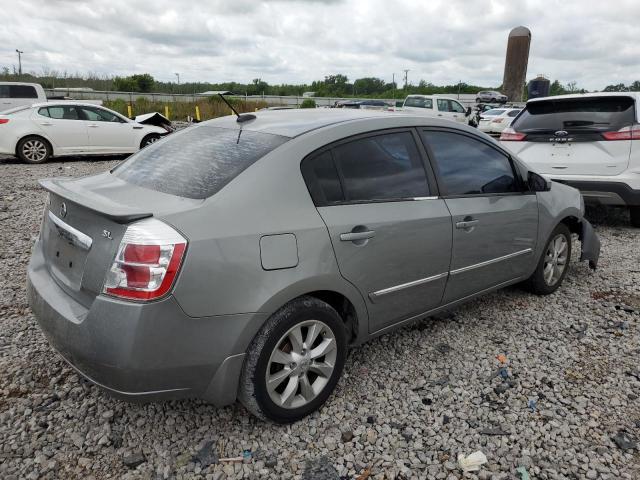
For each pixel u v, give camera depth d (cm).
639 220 715
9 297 439
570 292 486
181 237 234
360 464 261
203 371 249
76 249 265
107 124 1368
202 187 266
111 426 283
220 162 284
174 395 248
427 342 385
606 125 658
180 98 3900
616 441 277
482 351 372
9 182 992
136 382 235
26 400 301
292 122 321
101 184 302
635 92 669
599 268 555
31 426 280
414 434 283
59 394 307
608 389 327
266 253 256
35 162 1287
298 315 271
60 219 282
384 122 331
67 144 1320
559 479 252
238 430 282
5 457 257
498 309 445
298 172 280
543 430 287
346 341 302
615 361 361
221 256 243
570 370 349
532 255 434
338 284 288
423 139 349
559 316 433
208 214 247
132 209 242
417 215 326
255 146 291
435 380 334
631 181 646
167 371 239
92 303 246
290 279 263
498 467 260
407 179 332
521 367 352
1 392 308
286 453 266
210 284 240
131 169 319
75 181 320
